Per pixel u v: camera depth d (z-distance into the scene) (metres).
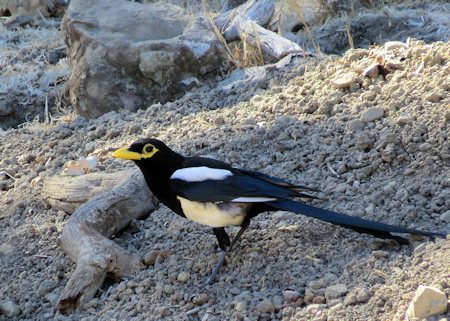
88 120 14.03
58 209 11.14
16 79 15.64
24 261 10.35
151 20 14.32
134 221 10.60
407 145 10.41
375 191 10.05
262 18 15.27
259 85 13.27
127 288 9.47
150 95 13.93
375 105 11.38
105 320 9.07
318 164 10.80
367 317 8.00
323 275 8.88
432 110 10.76
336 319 8.06
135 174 10.91
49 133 13.63
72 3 14.48
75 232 10.05
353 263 8.83
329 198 10.13
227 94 13.33
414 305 7.70
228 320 8.57
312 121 11.60
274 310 8.55
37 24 18.30
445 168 9.97
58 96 15.12
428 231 9.04
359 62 12.38
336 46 15.83
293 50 14.04
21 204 11.41
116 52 13.74
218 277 9.32
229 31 14.45
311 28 16.08
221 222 9.10
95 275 9.49
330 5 16.61
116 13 14.30
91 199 10.51
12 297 9.84
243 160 11.25
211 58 14.00
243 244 9.70
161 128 12.67
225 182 8.92
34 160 12.78
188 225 10.36
